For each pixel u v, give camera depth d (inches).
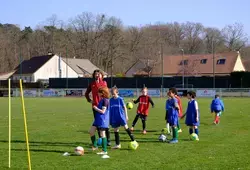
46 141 503.2
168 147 453.7
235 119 826.2
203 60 3016.7
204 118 859.4
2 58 3838.6
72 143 486.0
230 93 1991.9
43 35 4025.6
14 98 2082.9
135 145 434.3
